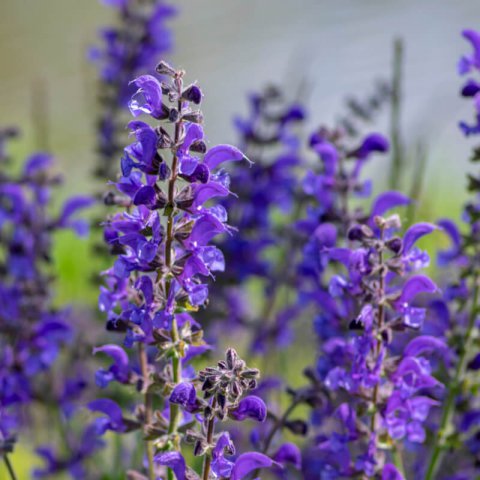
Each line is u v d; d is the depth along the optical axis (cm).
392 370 842
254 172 1464
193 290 729
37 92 1680
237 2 4009
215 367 686
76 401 1312
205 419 736
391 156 1366
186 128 709
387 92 1395
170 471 752
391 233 859
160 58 1709
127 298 815
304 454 1207
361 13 3491
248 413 707
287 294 1470
